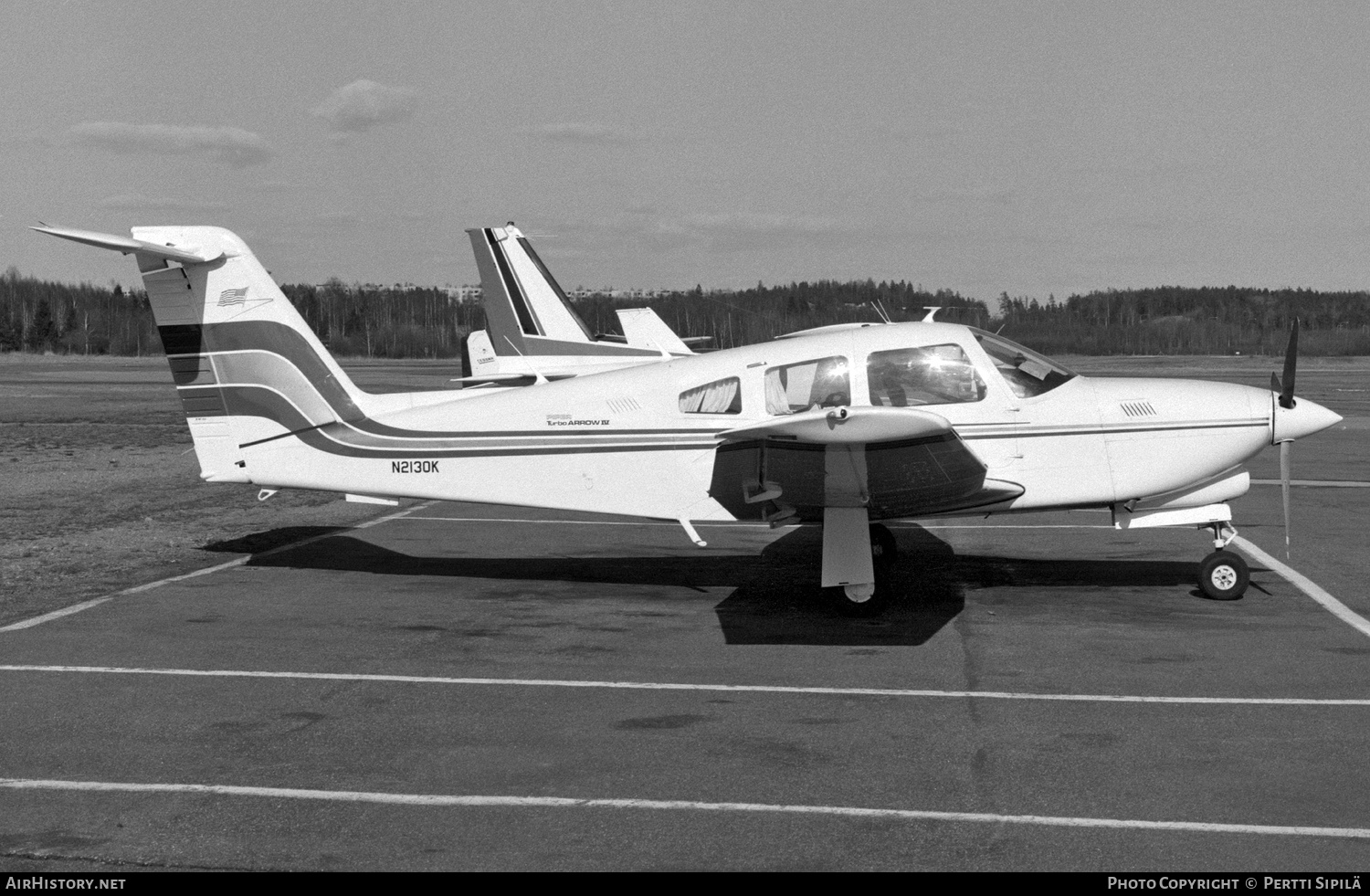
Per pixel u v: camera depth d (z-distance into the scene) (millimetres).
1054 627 7738
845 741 5488
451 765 5191
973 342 8836
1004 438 8703
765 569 9977
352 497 9578
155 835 4465
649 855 4250
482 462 9312
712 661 6965
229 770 5152
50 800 4816
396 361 92188
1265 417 8711
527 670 6773
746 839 4379
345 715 5926
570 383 9336
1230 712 5883
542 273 22953
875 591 8898
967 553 10539
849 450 7492
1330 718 5766
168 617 8125
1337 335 97250
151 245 9023
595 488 9164
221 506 13758
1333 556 10164
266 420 9562
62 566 9977
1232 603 8430
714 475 8570
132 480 16141
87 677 6625
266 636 7586
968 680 6508
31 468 17516
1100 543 11047
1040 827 4473
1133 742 5438
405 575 9695
